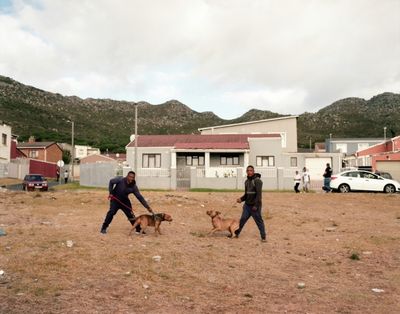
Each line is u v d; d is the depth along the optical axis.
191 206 16.36
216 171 34.34
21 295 5.40
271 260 8.03
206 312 5.12
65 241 8.87
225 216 14.32
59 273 6.52
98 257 7.57
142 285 6.09
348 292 6.17
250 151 36.97
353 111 179.12
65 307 5.05
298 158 39.91
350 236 10.73
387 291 6.26
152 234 10.20
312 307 5.45
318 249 9.16
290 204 17.75
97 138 125.81
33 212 13.99
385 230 11.68
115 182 9.84
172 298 5.61
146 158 36.41
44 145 69.44
